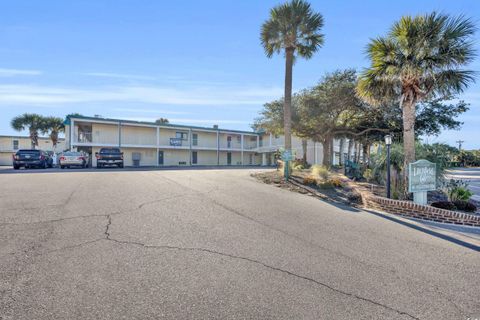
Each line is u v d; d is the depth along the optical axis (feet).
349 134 69.36
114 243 14.01
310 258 13.42
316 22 45.37
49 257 12.18
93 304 8.95
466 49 26.27
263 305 9.32
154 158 110.22
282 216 20.88
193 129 116.06
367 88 30.68
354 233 17.81
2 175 38.93
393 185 31.35
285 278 11.28
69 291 9.64
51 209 19.52
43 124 132.77
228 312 8.85
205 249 13.83
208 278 10.98
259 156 136.98
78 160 70.74
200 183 34.09
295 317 8.73
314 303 9.58
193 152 119.96
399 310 9.41
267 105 69.77
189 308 8.96
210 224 17.87
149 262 12.12
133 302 9.16
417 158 32.68
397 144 41.55
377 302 9.84
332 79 57.77
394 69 27.22
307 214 22.03
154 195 25.40
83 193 25.25
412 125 28.66
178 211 20.43
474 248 16.08
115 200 22.79
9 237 14.24
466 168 122.01
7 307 8.64
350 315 8.99
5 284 9.93
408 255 14.46
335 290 10.53
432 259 14.07
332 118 63.62
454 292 10.77
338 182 36.24
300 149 111.45
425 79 28.66
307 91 62.13
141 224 17.10
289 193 31.12
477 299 10.29
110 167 75.66
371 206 26.78
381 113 59.06
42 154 71.15
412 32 26.55
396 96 31.17
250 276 11.30
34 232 15.07
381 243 16.17
